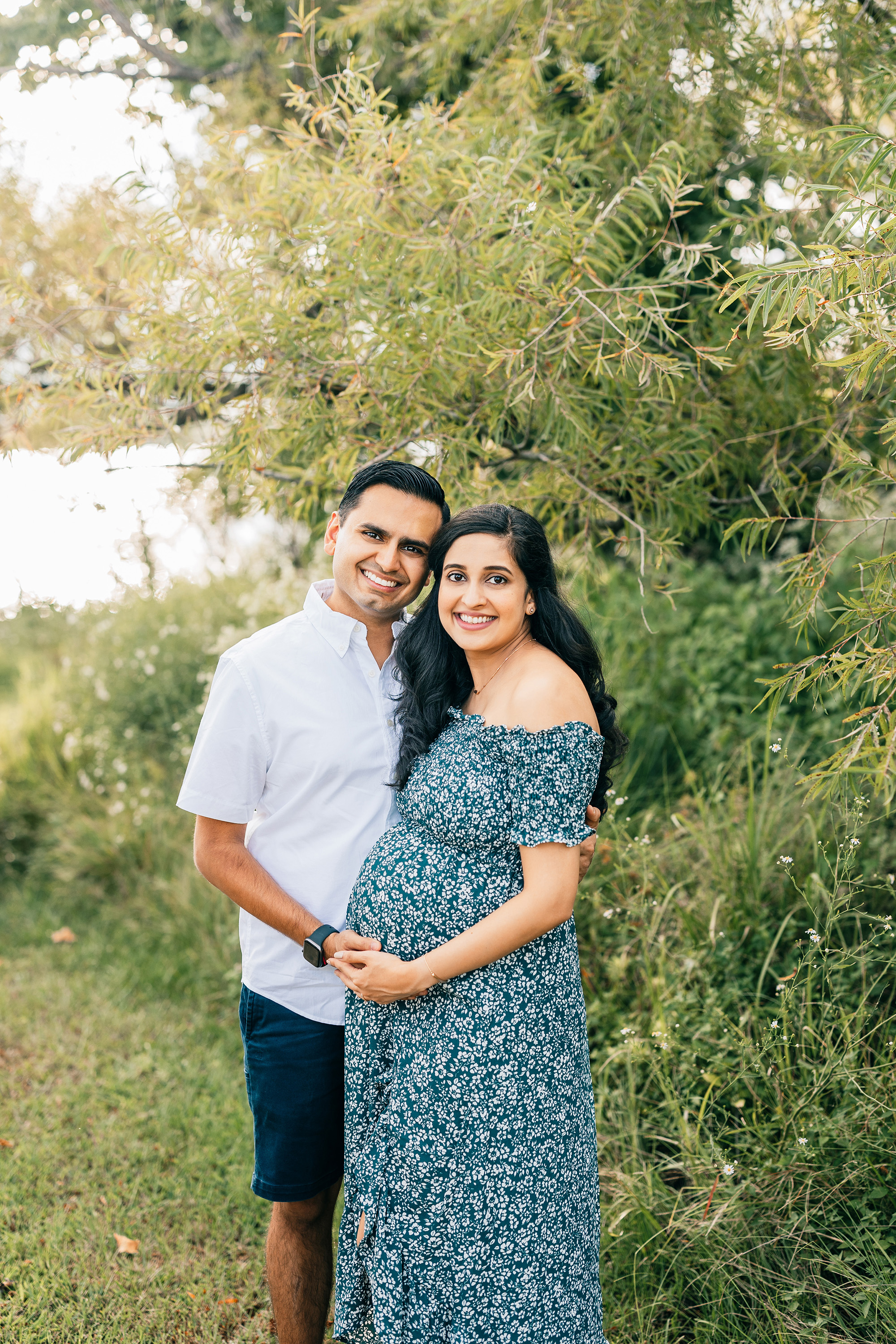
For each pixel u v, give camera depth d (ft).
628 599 15.47
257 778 6.75
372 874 6.20
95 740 17.78
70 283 10.67
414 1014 6.01
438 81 12.57
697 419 9.52
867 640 6.81
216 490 11.52
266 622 17.30
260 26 16.17
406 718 6.66
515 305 8.21
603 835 11.32
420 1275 5.91
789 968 9.25
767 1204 7.53
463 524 6.23
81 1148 10.35
